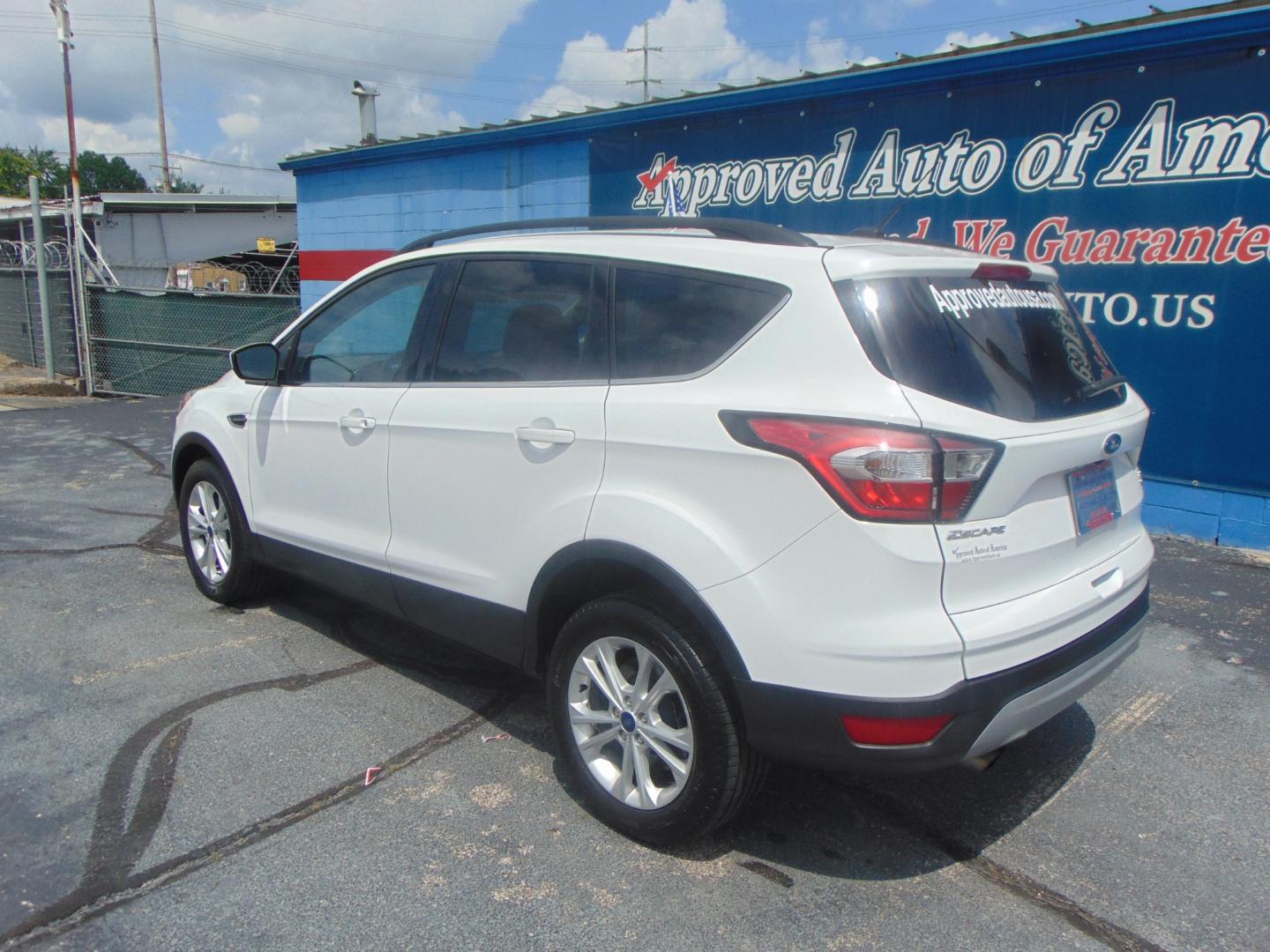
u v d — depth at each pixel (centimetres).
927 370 259
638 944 259
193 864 290
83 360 1467
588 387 315
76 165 1547
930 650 247
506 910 272
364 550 397
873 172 743
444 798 330
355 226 1209
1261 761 362
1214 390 604
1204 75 580
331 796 329
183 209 2244
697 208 862
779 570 261
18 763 346
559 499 315
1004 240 682
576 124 931
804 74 761
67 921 264
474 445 345
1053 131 647
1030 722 274
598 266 326
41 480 827
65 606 511
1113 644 299
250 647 458
